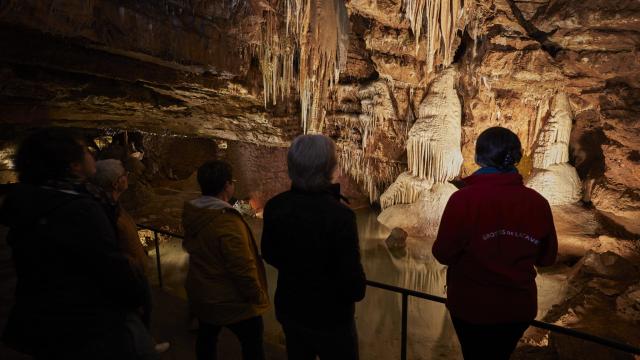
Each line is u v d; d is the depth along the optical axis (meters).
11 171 11.02
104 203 1.77
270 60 10.52
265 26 9.45
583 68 9.14
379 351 6.79
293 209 1.55
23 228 1.28
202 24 8.19
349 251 1.48
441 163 11.29
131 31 6.98
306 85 11.24
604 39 8.51
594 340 1.65
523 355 5.61
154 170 16.88
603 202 9.39
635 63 8.34
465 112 11.41
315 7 9.27
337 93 12.33
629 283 7.27
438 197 11.70
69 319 1.32
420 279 9.86
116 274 1.33
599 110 9.48
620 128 9.01
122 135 15.82
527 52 9.38
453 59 11.12
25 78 7.72
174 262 9.69
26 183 1.35
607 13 8.09
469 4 8.98
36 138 1.35
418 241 11.77
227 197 2.22
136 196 12.42
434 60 10.80
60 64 7.34
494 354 1.58
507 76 9.80
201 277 2.08
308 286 1.56
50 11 5.77
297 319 1.62
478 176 1.57
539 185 10.45
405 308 2.29
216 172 2.13
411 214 12.07
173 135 14.96
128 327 1.49
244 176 16.89
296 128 12.62
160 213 12.37
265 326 7.27
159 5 7.37
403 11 9.64
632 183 9.05
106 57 7.84
